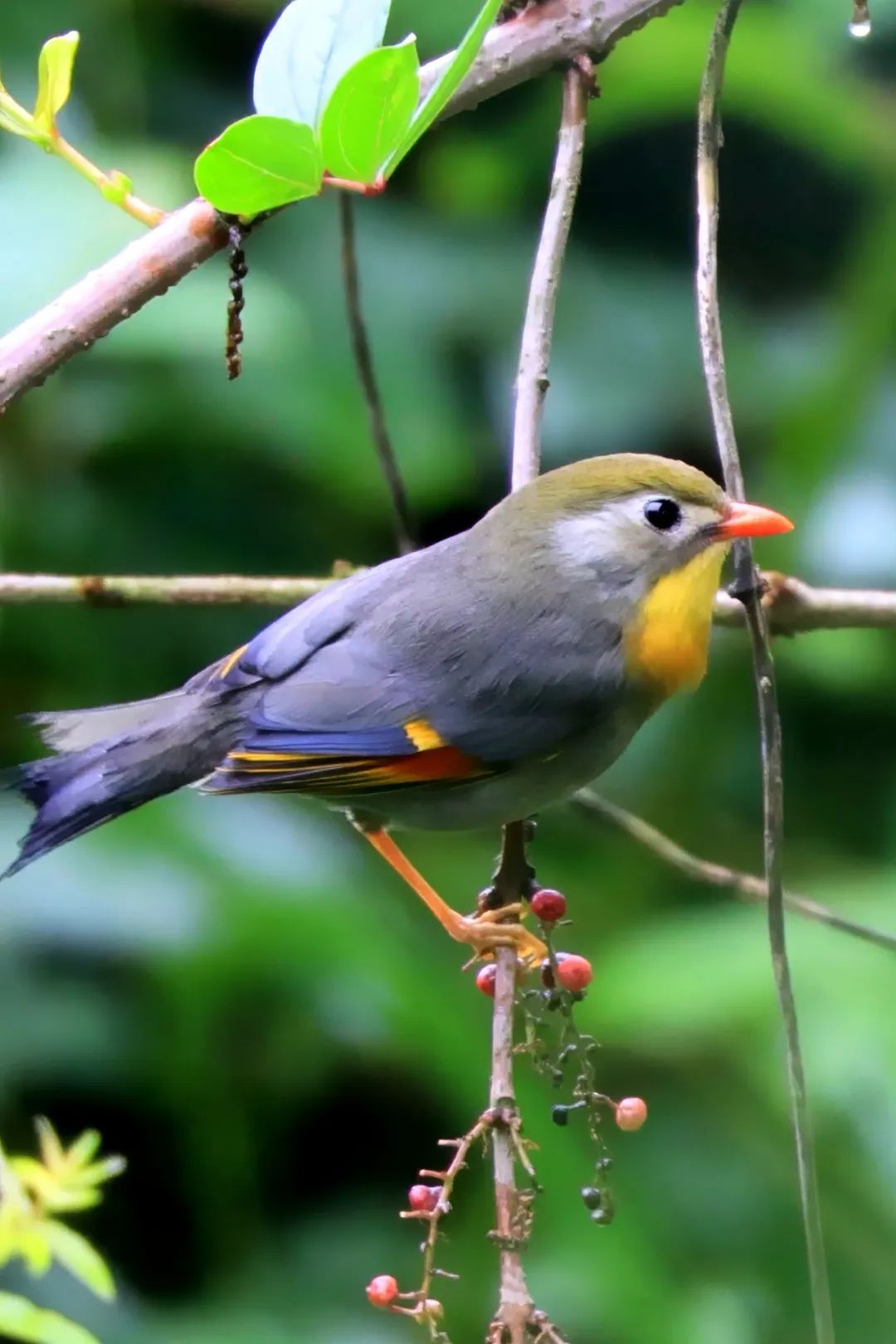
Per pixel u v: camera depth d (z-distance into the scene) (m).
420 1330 9.19
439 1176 5.22
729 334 11.92
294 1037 9.71
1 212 9.55
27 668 10.55
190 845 9.81
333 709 7.31
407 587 7.56
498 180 11.89
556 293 6.80
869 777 11.40
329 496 11.11
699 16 11.45
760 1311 9.35
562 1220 9.30
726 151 12.33
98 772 7.09
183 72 11.60
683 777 11.22
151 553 10.89
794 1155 9.68
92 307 5.58
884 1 11.53
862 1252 9.55
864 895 10.06
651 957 9.85
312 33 5.13
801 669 11.04
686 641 7.61
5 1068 9.16
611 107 11.77
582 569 7.46
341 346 10.91
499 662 7.36
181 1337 8.99
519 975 6.04
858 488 11.15
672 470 7.50
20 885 9.41
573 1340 8.95
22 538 10.59
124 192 5.38
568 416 11.44
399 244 11.41
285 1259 9.62
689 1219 9.53
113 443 10.75
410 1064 9.61
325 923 9.66
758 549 11.16
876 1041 9.28
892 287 11.21
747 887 7.85
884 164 11.88
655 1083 9.96
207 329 9.83
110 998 9.47
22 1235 4.84
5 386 5.49
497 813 7.66
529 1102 9.66
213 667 7.63
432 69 6.34
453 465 10.83
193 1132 9.61
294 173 4.89
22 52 10.65
